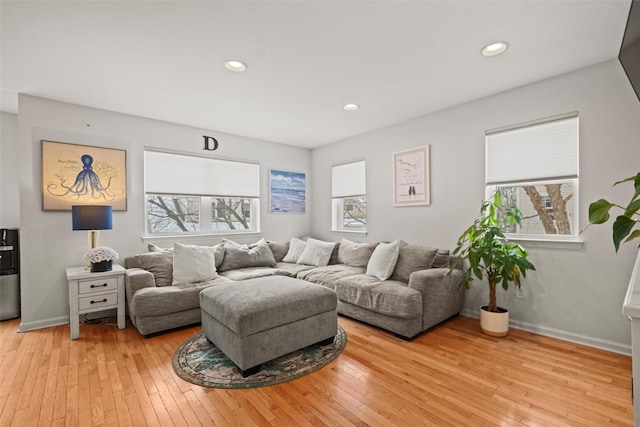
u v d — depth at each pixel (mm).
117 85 2770
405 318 2664
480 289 3197
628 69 2178
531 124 2787
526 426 1597
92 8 1741
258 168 4719
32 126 2979
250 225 4711
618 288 2391
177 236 3904
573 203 2678
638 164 2295
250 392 1926
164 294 2828
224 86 2809
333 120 3805
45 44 2104
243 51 2221
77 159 3207
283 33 2006
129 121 3543
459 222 3344
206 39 2066
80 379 2070
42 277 3031
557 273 2676
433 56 2309
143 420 1671
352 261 4027
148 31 1970
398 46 2170
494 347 2523
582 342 2549
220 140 4297
